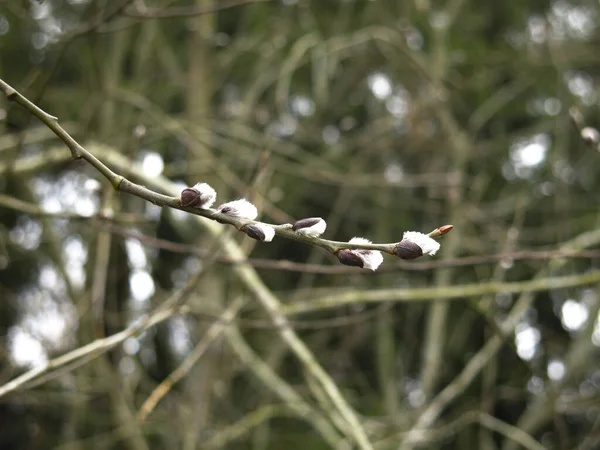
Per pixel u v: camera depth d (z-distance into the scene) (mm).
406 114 6270
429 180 5496
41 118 1410
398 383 6520
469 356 6785
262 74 6012
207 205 1331
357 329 6379
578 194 6914
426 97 6125
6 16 6020
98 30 3729
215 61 6441
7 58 6461
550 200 6602
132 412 5105
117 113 6121
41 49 6297
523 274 6414
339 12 6902
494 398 6250
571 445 6531
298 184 6668
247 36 6633
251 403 6137
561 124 6254
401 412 6105
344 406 3232
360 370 7164
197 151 4750
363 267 1310
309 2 6742
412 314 6441
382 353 6219
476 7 7344
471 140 6539
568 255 2834
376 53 6695
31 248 5961
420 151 6641
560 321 6848
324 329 6477
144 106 4820
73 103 6137
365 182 5180
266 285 6770
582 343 5578
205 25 6168
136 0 3576
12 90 1429
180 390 6547
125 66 7188
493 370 5578
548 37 6406
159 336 6523
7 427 6629
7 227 6121
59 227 5691
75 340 5090
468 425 6535
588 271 6363
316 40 5812
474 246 5973
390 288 6297
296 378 6703
